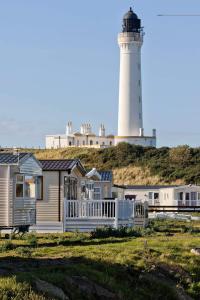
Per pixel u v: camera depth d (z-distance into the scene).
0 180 49.88
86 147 167.75
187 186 104.38
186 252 42.00
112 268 34.97
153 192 107.06
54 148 171.00
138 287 34.22
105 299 31.31
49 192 57.75
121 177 146.12
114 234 50.72
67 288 30.09
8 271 30.86
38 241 45.66
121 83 165.75
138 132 165.12
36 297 27.36
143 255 39.09
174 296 34.81
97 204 56.78
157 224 65.56
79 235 50.72
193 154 150.62
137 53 164.50
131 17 164.50
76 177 62.56
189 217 79.69
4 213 49.69
